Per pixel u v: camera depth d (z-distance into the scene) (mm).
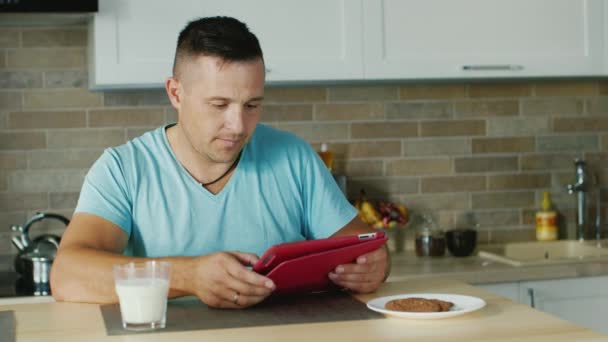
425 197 3422
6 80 3137
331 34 2973
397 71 3018
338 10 2977
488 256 3193
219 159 1776
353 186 3367
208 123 1717
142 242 1929
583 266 2947
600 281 2973
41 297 2668
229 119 1702
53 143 3172
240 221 1965
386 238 1686
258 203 1979
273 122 3295
